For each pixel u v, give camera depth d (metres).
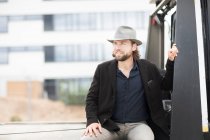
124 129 3.31
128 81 3.30
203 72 2.78
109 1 31.75
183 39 2.82
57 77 31.80
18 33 31.98
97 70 3.37
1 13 31.95
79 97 29.81
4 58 31.92
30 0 32.06
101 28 31.77
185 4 2.85
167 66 3.07
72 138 3.46
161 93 3.32
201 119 2.74
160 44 4.40
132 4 30.94
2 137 3.59
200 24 2.82
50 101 30.05
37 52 31.94
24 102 29.53
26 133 3.76
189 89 2.78
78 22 31.98
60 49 31.95
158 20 4.33
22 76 31.58
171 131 2.76
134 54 3.38
